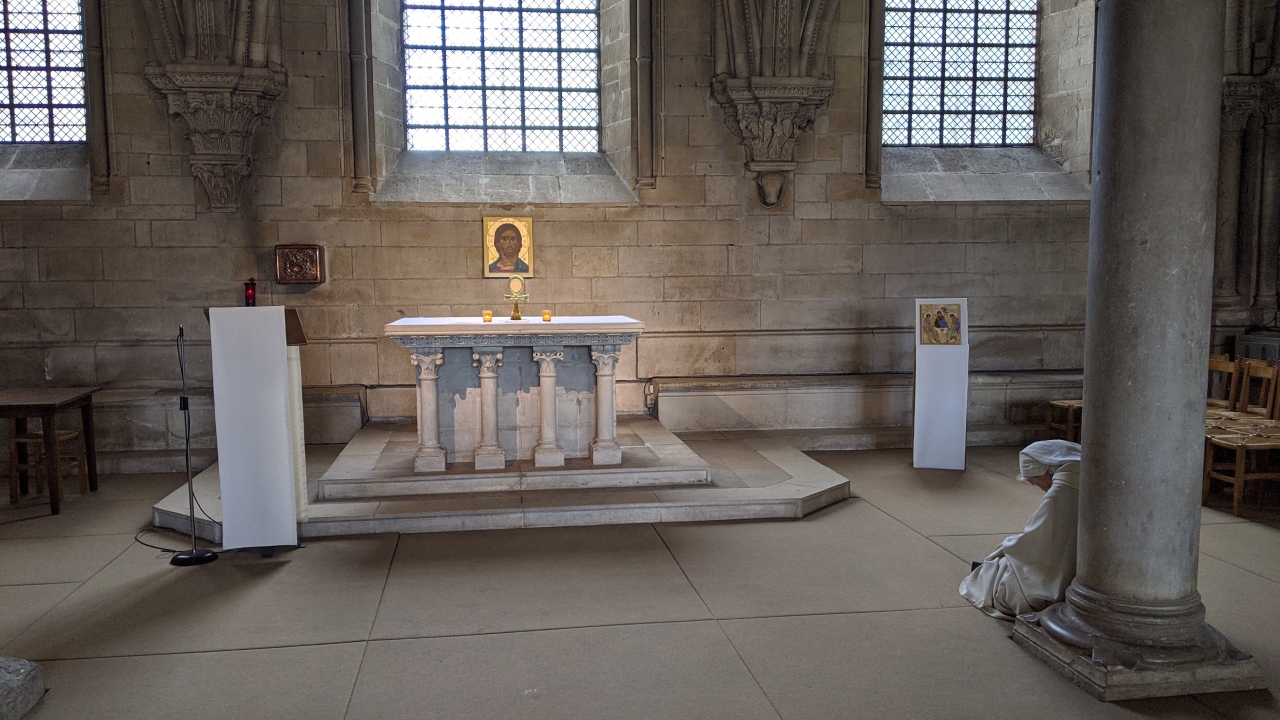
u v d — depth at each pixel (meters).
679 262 9.79
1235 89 9.82
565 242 9.62
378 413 9.45
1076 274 10.32
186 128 8.96
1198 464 3.96
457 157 10.09
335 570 5.55
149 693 3.95
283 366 5.79
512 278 7.41
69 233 8.93
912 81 10.77
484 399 6.96
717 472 7.65
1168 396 3.87
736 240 9.84
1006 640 4.47
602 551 5.91
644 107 9.59
